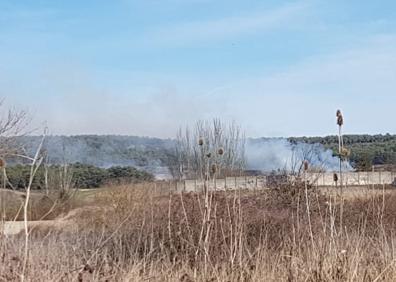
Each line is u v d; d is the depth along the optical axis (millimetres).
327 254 6777
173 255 7953
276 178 16797
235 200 8273
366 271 6711
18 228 6098
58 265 6262
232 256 7109
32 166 5527
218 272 7035
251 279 6859
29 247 5773
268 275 6887
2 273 5613
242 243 7531
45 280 5762
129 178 23891
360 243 7043
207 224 7703
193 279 6891
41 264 5988
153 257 7770
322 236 7188
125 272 6762
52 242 6539
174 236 8516
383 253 7133
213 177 8016
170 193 10109
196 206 9602
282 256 7223
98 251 7062
